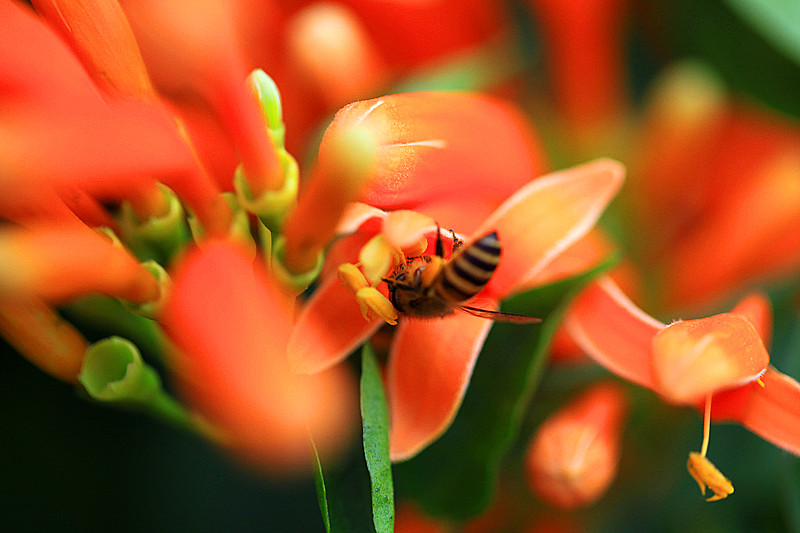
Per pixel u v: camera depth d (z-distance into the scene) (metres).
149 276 0.20
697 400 0.21
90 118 0.19
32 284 0.19
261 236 0.21
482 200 0.22
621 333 0.21
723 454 0.24
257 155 0.20
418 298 0.21
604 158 0.25
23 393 0.24
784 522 0.24
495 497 0.24
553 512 0.24
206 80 0.20
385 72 0.24
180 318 0.19
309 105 0.23
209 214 0.20
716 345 0.20
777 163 0.25
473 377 0.22
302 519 0.25
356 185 0.20
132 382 0.21
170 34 0.19
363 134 0.20
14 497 0.24
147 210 0.20
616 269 0.24
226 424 0.21
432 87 0.23
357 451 0.22
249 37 0.23
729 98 0.25
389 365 0.21
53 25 0.20
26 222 0.19
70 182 0.18
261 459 0.20
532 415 0.24
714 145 0.25
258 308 0.19
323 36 0.23
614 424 0.23
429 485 0.22
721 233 0.25
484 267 0.21
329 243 0.21
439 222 0.21
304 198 0.20
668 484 0.24
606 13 0.25
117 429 0.25
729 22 0.24
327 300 0.21
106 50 0.20
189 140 0.20
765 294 0.24
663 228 0.25
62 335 0.21
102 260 0.19
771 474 0.24
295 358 0.21
